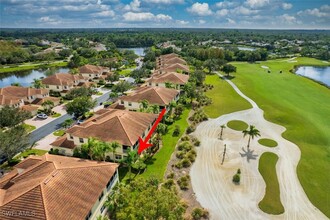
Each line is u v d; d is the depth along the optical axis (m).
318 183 43.94
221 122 69.88
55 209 28.28
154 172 45.88
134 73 118.50
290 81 121.62
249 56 185.25
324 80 133.75
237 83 114.75
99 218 31.52
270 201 39.22
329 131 65.25
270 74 137.62
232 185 42.88
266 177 45.25
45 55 186.75
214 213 36.62
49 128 64.94
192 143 56.97
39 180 31.03
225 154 52.78
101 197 34.88
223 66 135.75
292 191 41.72
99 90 103.38
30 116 68.50
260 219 35.78
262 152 53.97
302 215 36.62
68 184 31.77
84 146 41.50
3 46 186.25
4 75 144.12
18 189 31.31
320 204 38.81
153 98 73.00
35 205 28.16
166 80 96.50
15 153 46.81
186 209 37.03
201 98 85.44
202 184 43.00
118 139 48.19
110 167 37.66
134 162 43.75
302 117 74.06
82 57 180.38
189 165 48.31
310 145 57.88
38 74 148.75
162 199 29.19
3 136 45.00
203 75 109.06
